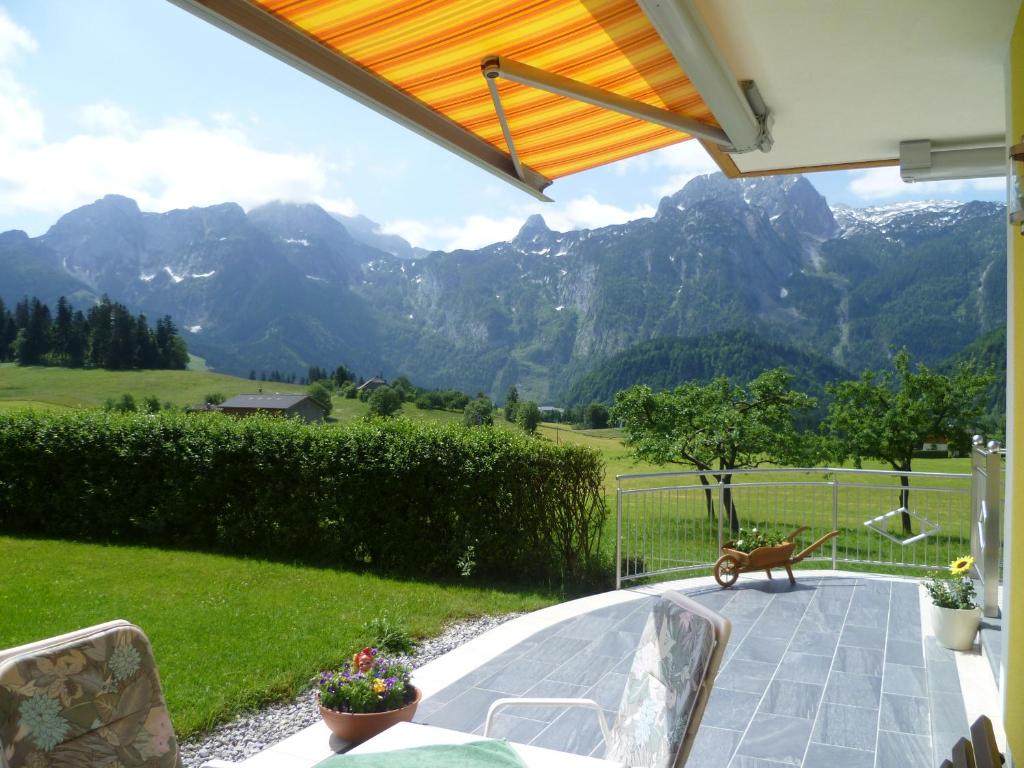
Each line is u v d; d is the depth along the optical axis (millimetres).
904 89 4164
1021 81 3170
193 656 6078
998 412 18391
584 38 2855
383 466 10016
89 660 2062
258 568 9836
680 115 3568
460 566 9422
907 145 5125
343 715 4250
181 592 8414
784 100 4336
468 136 3705
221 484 11234
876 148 5258
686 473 9383
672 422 15430
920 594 7434
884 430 18000
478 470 9453
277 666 5859
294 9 2381
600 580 9336
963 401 17953
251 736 4723
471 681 5172
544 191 4418
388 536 10039
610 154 4203
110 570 9570
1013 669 3555
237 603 7918
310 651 6238
